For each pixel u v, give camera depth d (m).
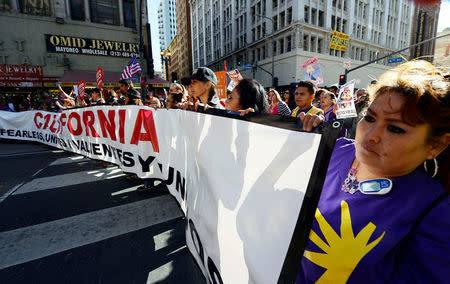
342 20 25.67
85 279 1.82
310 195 0.69
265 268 0.82
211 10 38.69
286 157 0.78
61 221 2.62
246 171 0.98
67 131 4.86
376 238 0.57
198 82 2.24
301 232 0.70
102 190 3.45
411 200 0.54
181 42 66.06
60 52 14.39
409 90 0.49
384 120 0.54
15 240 2.29
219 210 1.15
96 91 5.80
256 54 28.73
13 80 13.39
